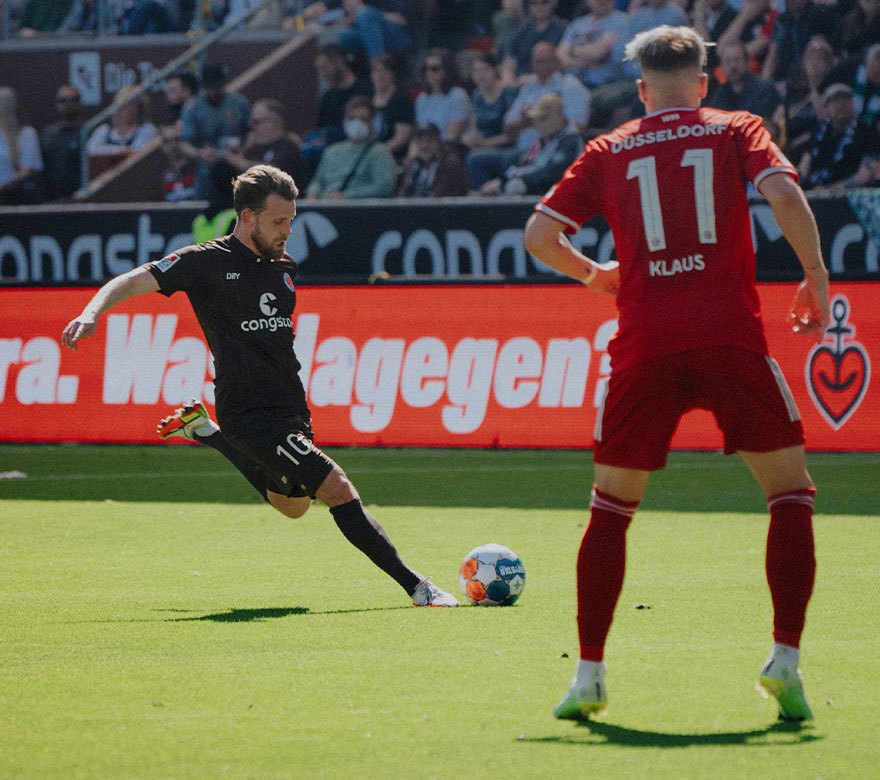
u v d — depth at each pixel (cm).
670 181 1234
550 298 4400
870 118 5425
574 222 1297
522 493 3541
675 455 4469
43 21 6856
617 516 1250
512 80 6016
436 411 4484
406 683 1385
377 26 6300
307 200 5412
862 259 4719
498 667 1462
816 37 5466
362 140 5859
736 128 1243
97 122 6266
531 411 4406
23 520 3073
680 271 1221
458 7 6362
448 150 5800
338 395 4569
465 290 4475
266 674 1434
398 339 4531
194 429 2117
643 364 1223
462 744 1142
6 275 5541
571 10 6166
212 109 6159
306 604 1942
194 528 2928
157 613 1861
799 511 1227
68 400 4784
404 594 2038
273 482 2005
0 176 6419
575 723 1219
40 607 1923
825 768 1057
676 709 1270
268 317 1908
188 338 4669
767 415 1217
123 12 6669
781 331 4231
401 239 5184
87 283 4766
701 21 5734
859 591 2008
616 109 5791
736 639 1633
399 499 3419
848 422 4172
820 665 1467
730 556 2430
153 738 1167
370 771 1059
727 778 1030
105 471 4169
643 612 1836
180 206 5369
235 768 1070
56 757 1106
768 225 4841
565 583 2125
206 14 6662
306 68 6241
